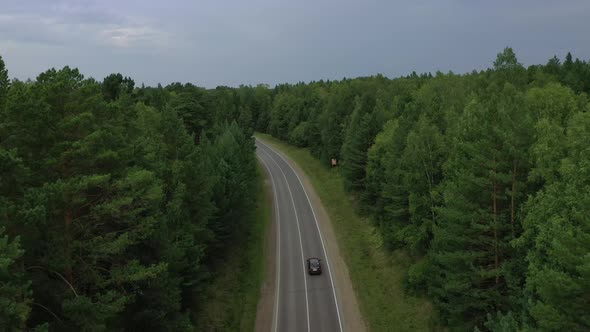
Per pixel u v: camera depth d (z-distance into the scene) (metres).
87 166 21.28
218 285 41.78
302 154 105.88
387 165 45.81
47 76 22.56
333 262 51.25
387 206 46.41
